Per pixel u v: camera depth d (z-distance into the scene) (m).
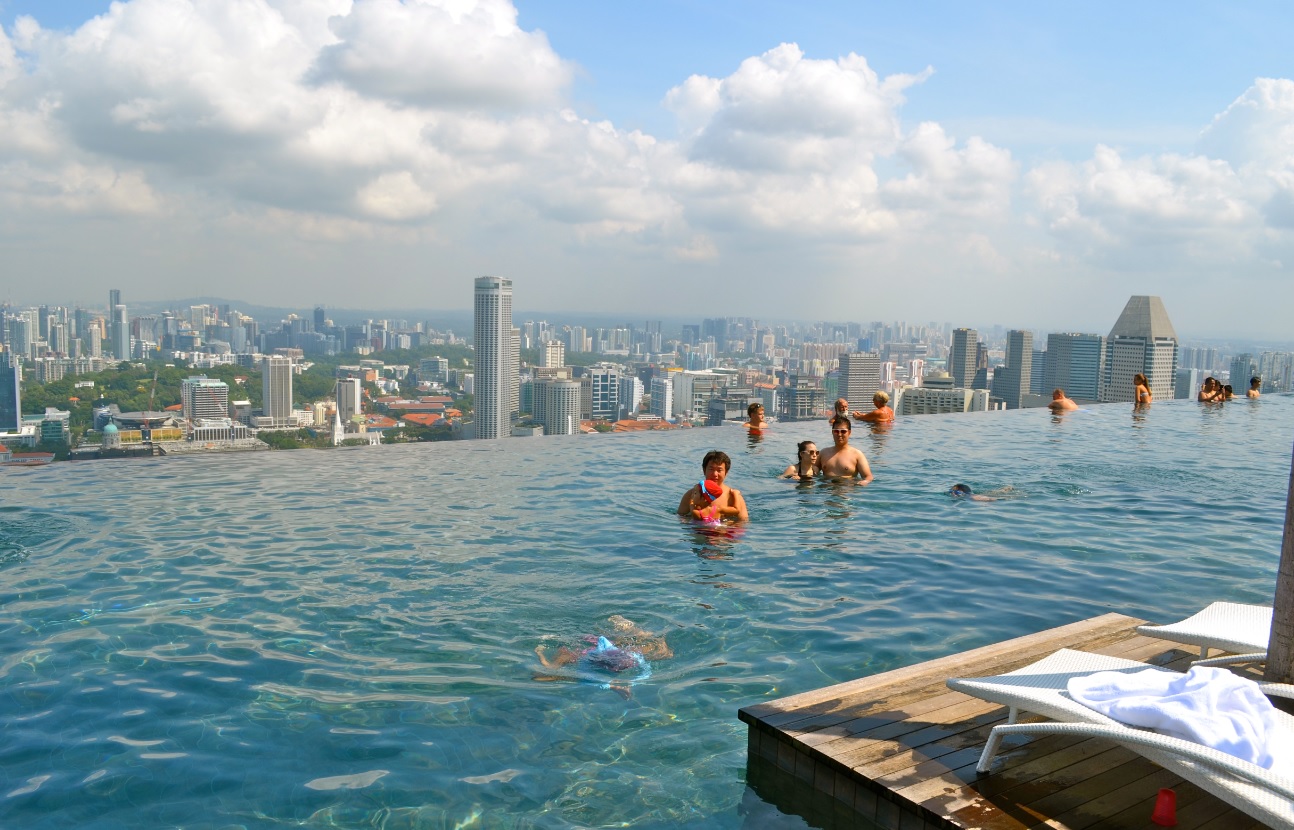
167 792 3.71
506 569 7.40
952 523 9.31
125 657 5.27
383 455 14.77
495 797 3.71
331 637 5.68
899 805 3.41
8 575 7.05
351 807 3.61
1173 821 3.24
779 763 3.96
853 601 6.56
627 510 10.02
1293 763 3.04
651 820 3.56
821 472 12.34
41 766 3.92
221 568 7.33
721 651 5.50
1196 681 3.42
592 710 4.59
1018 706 3.57
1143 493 11.06
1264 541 8.51
